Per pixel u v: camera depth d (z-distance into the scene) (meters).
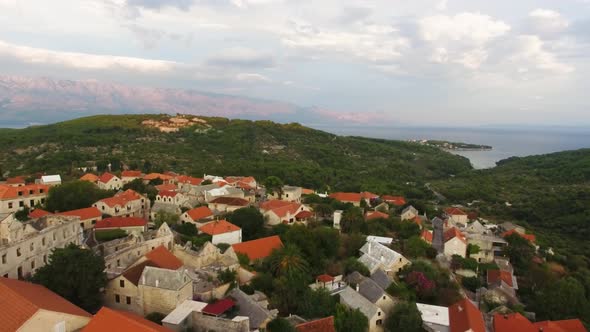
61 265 52.53
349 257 86.19
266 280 67.75
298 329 54.03
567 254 130.00
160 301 53.31
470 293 84.94
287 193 141.00
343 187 198.62
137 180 142.00
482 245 106.56
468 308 65.00
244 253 79.50
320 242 86.19
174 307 52.78
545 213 192.88
